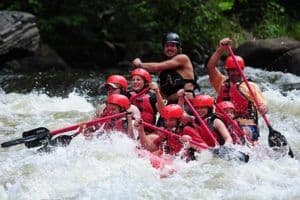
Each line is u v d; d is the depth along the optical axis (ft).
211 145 40.65
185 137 39.55
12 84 70.18
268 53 85.25
